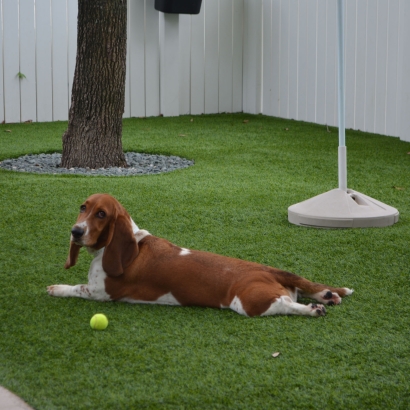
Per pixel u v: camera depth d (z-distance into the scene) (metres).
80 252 5.37
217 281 4.23
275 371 3.48
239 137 11.39
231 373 3.46
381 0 11.30
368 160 9.43
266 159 9.48
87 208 4.29
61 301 4.40
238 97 14.66
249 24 14.22
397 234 5.92
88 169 8.64
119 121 8.83
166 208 6.64
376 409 3.17
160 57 13.61
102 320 3.96
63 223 6.09
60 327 4.00
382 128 11.70
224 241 5.72
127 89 13.46
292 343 3.80
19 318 4.13
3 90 12.49
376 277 4.93
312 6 12.71
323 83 12.74
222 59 14.34
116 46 8.57
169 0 12.79
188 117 13.78
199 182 7.86
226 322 4.04
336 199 6.21
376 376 3.46
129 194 7.11
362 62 11.88
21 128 12.00
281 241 5.73
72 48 12.90
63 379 3.40
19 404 3.18
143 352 3.68
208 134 11.67
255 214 6.53
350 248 5.55
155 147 10.29
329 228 6.08
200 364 3.55
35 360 3.60
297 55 13.27
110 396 3.24
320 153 9.98
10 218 6.17
